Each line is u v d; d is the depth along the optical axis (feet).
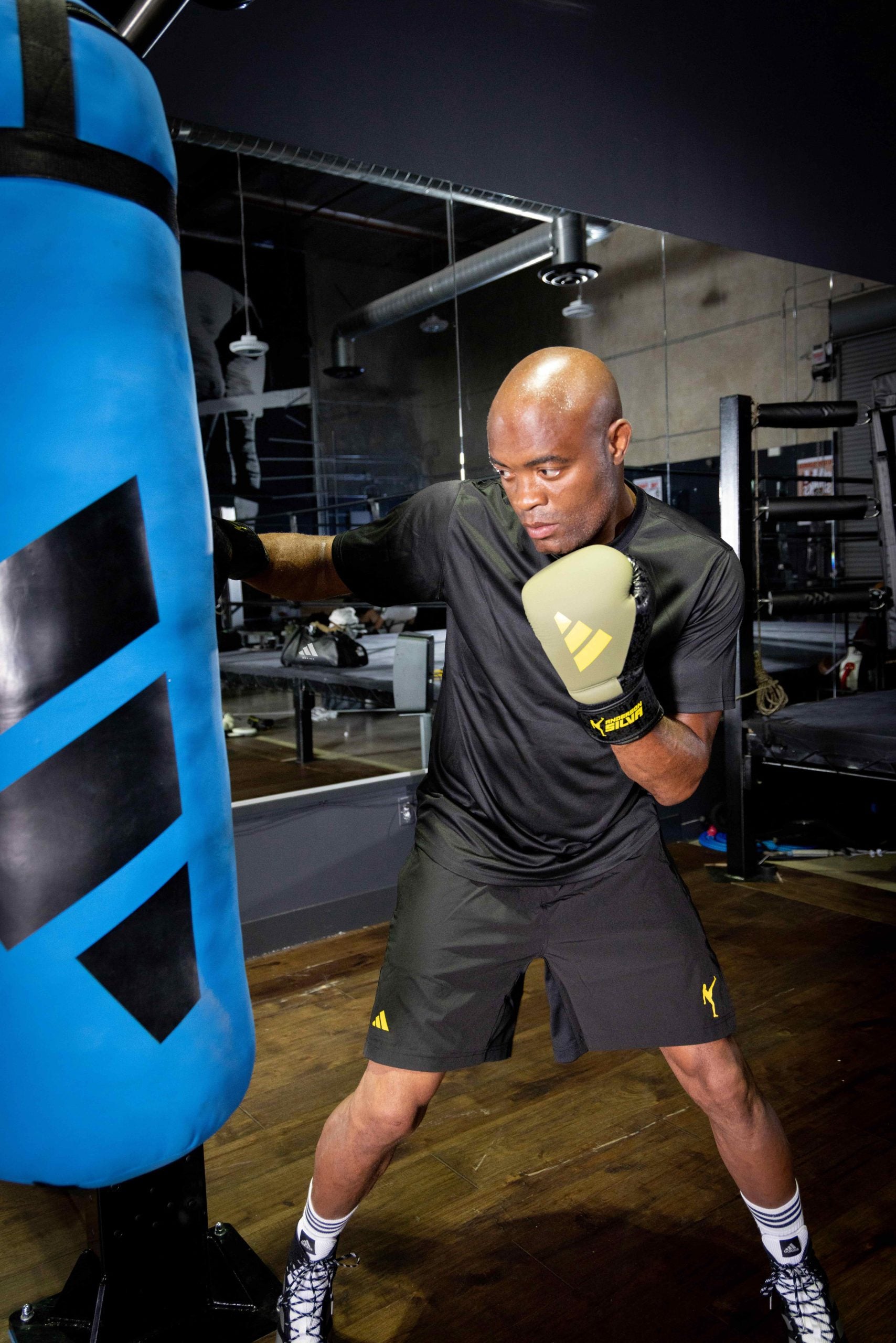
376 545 4.18
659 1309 4.44
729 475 10.55
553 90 7.11
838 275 19.81
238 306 23.21
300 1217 5.18
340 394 22.09
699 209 9.96
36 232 2.14
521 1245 4.91
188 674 2.49
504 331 19.89
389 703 12.63
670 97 7.33
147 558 2.35
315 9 5.76
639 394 21.18
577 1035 4.10
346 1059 6.98
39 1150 2.31
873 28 6.41
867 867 11.20
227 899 2.68
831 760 9.86
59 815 2.24
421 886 3.92
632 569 3.09
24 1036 2.26
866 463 19.83
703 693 3.79
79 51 2.22
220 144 14.05
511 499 3.20
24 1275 4.81
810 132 8.11
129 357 2.29
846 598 11.78
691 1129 5.94
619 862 3.86
